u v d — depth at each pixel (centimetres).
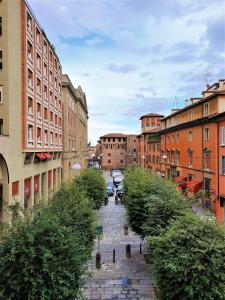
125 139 11456
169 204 1591
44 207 1295
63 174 4719
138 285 1539
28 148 2661
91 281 1581
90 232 1611
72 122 5528
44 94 3334
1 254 890
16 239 905
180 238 1053
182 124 4103
